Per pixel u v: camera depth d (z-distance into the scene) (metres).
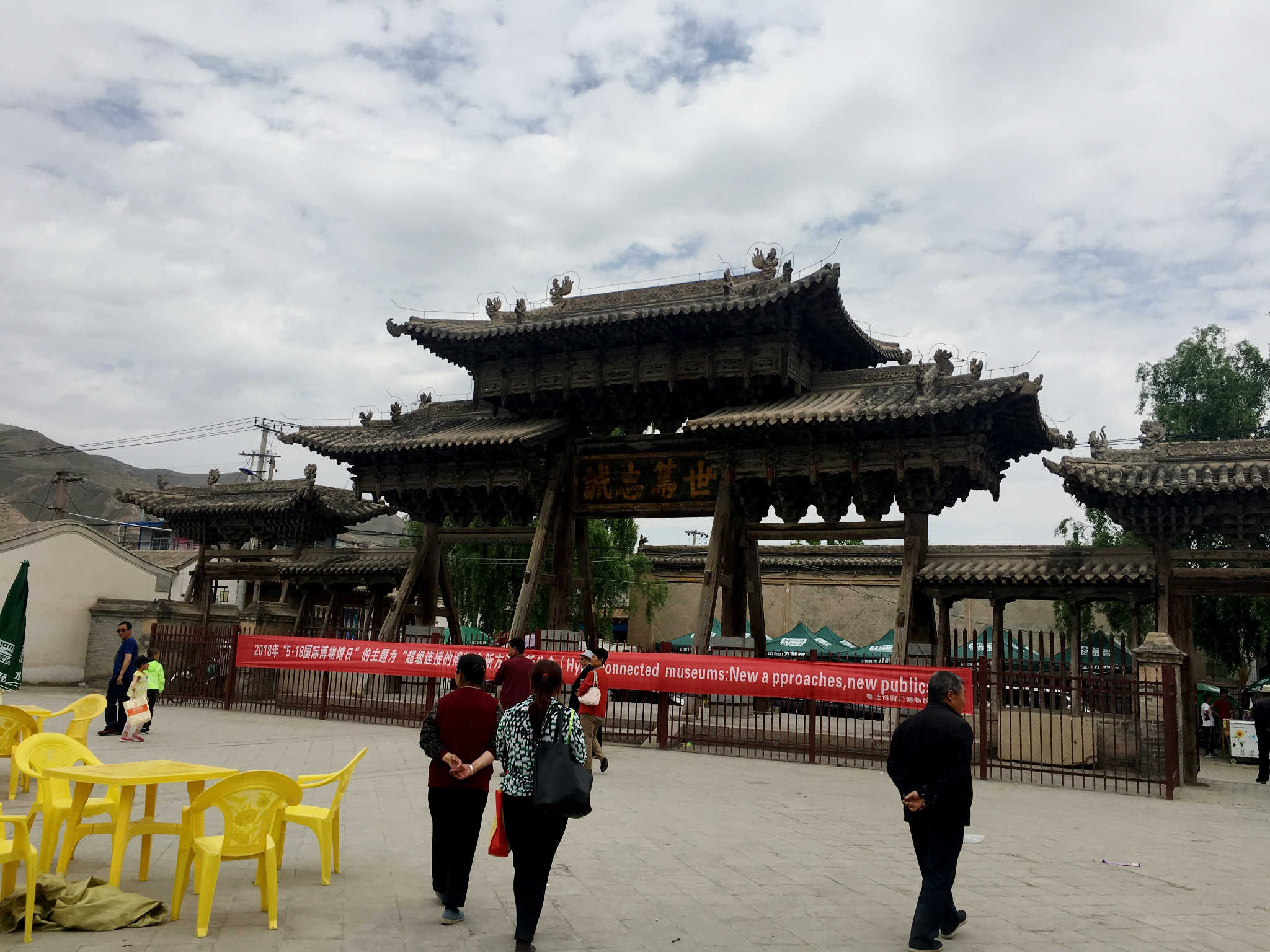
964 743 7.18
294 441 27.50
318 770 15.24
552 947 6.87
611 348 24.91
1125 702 18.05
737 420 21.98
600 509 25.81
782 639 37.44
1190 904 8.82
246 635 24.86
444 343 26.00
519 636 23.55
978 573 20.36
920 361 22.11
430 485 26.88
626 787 14.83
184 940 6.77
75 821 8.28
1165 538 19.55
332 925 7.24
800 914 7.93
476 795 7.55
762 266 23.20
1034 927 7.80
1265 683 31.47
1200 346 33.78
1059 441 22.33
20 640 19.66
